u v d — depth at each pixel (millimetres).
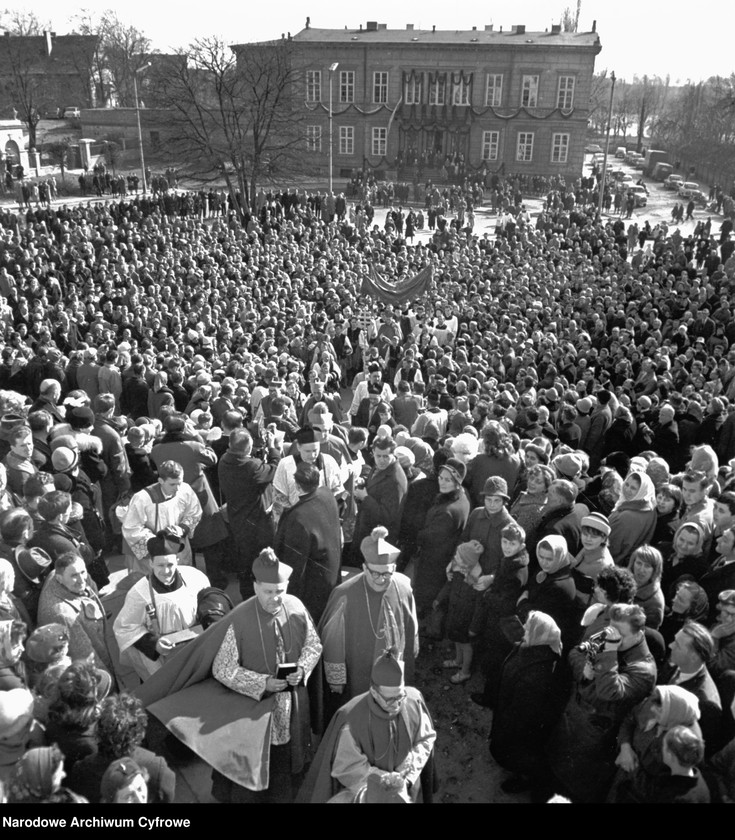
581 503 7582
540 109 61500
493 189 55469
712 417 11375
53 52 88688
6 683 4668
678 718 4438
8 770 4223
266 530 7336
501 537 6281
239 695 5113
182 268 26781
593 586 6137
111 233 32562
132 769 3836
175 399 12539
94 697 4246
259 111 50469
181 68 50344
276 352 16219
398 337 20469
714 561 6594
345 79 63219
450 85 61969
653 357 17062
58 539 6129
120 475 8703
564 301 24688
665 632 6336
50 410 9891
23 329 18422
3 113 79688
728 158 67750
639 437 11023
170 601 5719
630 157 93500
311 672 5297
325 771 4746
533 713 5344
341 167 65562
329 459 7312
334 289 25500
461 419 9453
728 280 27344
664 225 41219
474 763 5914
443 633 7367
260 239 34844
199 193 46188
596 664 4938
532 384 14633
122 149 73625
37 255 28312
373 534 5410
